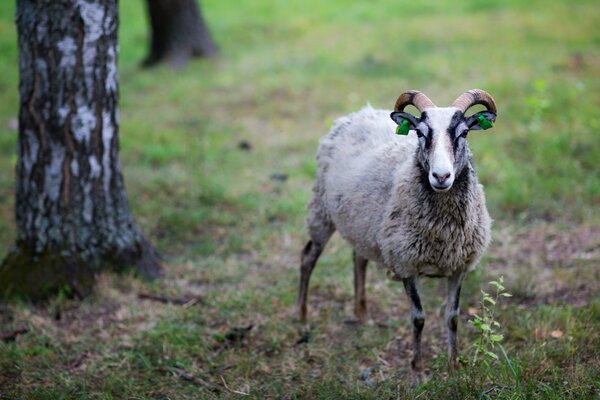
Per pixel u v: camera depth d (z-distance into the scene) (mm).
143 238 14945
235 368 11219
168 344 11711
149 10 33562
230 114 26344
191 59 34469
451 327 10641
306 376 10898
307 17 41969
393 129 11914
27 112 13312
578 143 19828
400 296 13438
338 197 11844
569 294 12820
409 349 11594
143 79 31312
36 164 13445
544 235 15430
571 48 30750
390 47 33000
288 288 13836
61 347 11844
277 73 30891
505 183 17859
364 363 11266
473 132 21734
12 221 17875
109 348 11844
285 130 24250
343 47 34031
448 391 9758
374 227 10992
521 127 21781
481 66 28578
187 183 19641
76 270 13578
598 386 9406
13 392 10523
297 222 17016
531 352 10523
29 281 13398
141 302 13422
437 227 9992
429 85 26641
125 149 22766
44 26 12922
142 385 10711
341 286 13883
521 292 13016
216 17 43562
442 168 9070
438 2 43062
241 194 18859
